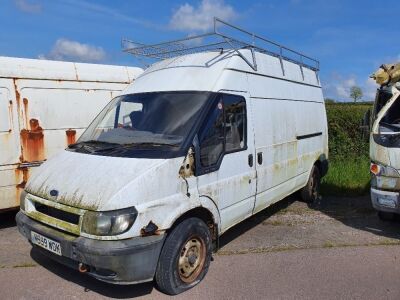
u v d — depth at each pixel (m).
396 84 6.07
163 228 3.99
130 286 4.47
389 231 6.44
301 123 7.25
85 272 3.91
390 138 5.74
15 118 6.42
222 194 4.86
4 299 4.17
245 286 4.49
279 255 5.39
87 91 7.35
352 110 12.16
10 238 6.07
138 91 5.37
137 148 4.38
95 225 3.72
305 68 7.83
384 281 4.62
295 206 7.97
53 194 4.11
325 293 4.34
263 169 5.78
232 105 5.14
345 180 9.79
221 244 5.80
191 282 4.44
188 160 4.36
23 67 6.61
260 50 6.09
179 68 5.42
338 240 6.00
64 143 7.01
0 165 6.26
